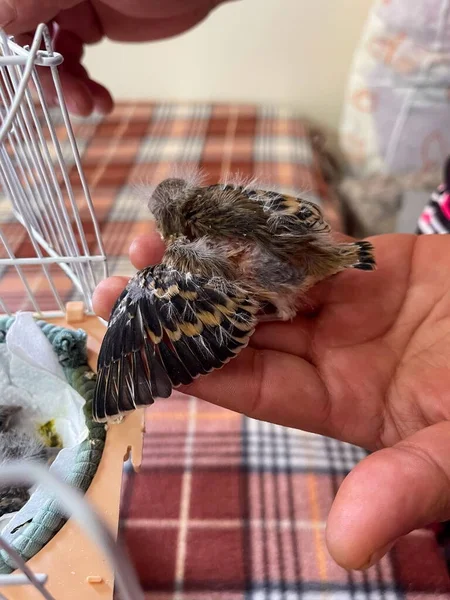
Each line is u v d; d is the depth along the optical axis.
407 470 0.09
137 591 0.08
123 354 0.12
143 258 0.17
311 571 0.16
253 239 0.13
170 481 0.19
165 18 0.23
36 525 0.11
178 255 0.13
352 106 0.40
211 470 0.19
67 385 0.15
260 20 0.41
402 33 0.35
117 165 0.36
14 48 0.12
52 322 0.16
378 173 0.40
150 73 0.44
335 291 0.16
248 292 0.13
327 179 0.42
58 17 0.21
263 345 0.15
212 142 0.39
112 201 0.31
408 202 0.38
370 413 0.14
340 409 0.14
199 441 0.20
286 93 0.45
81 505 0.07
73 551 0.11
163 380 0.11
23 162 0.17
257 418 0.14
